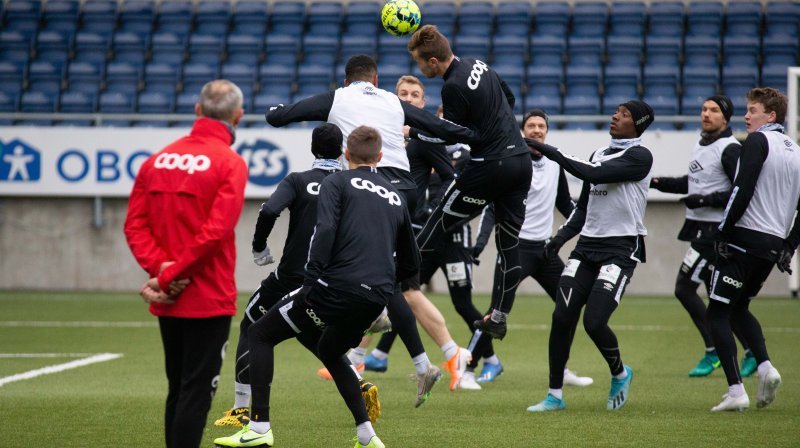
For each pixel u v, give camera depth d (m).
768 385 23.69
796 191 23.73
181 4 75.81
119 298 56.56
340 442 20.09
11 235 60.88
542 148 23.52
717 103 30.00
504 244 24.53
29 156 58.78
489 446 19.52
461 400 26.19
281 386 28.59
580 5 74.69
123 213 60.47
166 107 67.19
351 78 23.05
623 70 68.31
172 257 15.41
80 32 73.56
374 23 74.69
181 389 15.69
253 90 68.75
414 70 69.62
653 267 60.00
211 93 15.71
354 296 17.75
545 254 25.31
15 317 47.72
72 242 60.72
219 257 15.62
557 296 24.31
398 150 22.62
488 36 72.69
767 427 21.59
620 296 23.78
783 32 71.75
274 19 75.12
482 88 23.03
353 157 18.67
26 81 69.25
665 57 70.19
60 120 65.31
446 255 30.22
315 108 22.39
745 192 22.92
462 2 75.38
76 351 36.53
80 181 58.75
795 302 55.97
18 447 19.30
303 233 20.81
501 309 25.02
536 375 31.69
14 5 74.25
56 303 53.94
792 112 56.44
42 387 27.80
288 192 20.62
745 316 24.48
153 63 71.44
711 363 30.80
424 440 20.19
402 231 18.77
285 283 21.03
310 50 72.31
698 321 30.86
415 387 28.89
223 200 15.09
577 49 71.00
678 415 23.41
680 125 63.38
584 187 25.05
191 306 15.43
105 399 25.52
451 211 24.14
